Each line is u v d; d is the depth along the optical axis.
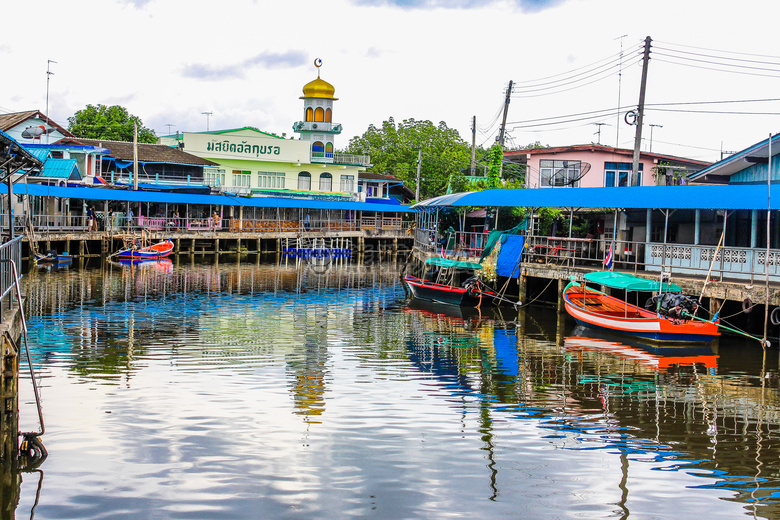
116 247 50.94
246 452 12.95
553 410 15.88
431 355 21.31
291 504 11.00
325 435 13.93
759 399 16.83
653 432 14.50
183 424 14.30
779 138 27.30
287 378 18.08
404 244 73.25
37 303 29.00
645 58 31.84
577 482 12.05
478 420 15.07
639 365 20.14
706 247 25.28
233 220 60.09
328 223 67.25
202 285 37.12
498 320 27.94
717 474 12.48
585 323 26.03
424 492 11.53
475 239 37.03
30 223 41.47
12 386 12.41
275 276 43.31
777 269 23.02
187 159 62.62
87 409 15.04
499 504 11.20
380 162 87.75
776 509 11.22
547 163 45.22
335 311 29.88
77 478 11.67
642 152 45.47
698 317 23.27
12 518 10.34
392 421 14.88
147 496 11.12
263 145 69.06
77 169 50.72
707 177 31.42
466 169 83.31
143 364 19.14
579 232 37.59
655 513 11.05
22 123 51.56
